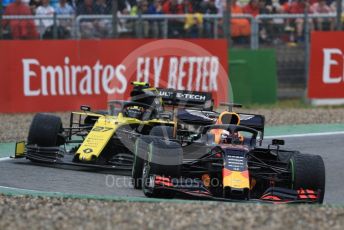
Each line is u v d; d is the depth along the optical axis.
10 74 61.25
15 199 31.02
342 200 35.41
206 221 25.84
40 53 61.72
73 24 67.56
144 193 33.53
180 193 32.75
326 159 46.03
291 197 31.88
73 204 29.45
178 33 69.31
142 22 68.38
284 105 69.56
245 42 73.25
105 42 63.00
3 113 61.28
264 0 74.25
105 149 41.97
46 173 39.62
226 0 68.38
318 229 25.02
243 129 36.16
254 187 35.84
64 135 43.94
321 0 75.88
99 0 68.38
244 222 25.73
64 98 62.44
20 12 66.56
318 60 68.00
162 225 25.25
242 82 68.62
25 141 45.91
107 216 26.75
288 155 36.97
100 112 45.25
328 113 64.62
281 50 73.44
